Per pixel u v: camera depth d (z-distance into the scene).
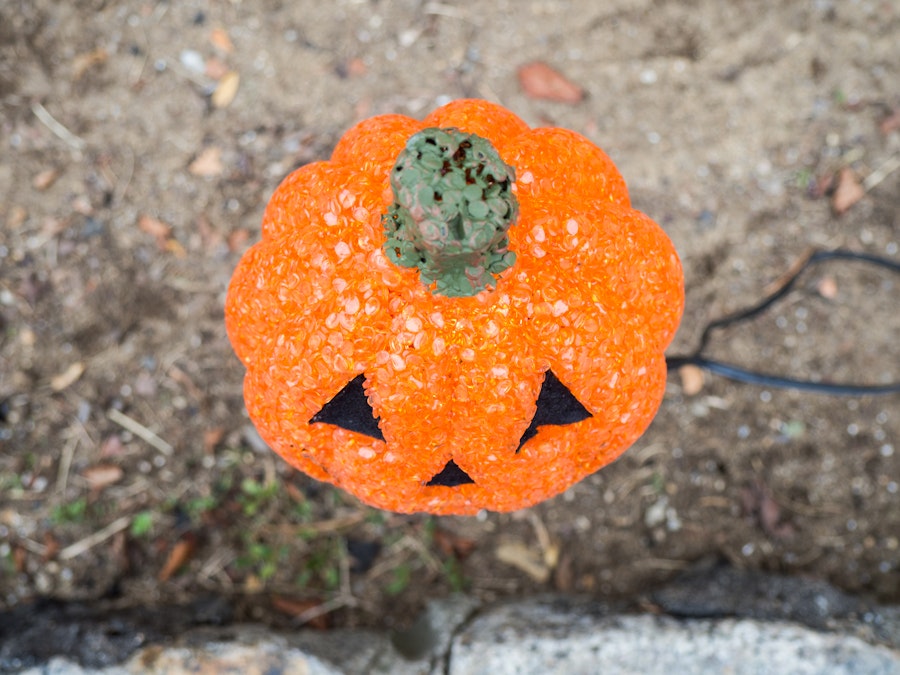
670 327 0.49
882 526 0.76
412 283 0.42
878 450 0.77
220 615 0.72
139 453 0.76
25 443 0.76
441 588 0.76
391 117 0.49
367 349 0.43
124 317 0.77
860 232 0.78
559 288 0.43
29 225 0.78
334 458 0.48
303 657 0.64
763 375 0.76
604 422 0.46
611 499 0.77
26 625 0.69
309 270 0.44
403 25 0.80
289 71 0.80
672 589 0.70
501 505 0.50
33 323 0.77
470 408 0.43
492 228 0.36
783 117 0.80
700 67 0.80
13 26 0.79
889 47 0.79
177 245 0.78
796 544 0.76
